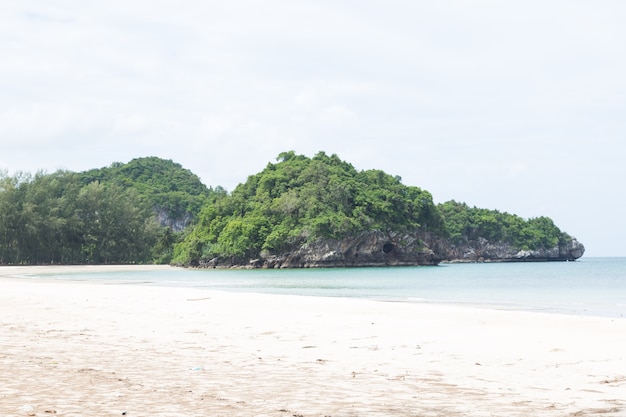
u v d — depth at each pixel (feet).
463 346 50.85
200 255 466.29
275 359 43.55
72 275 286.87
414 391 32.19
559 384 34.58
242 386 33.04
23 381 33.19
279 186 501.56
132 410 26.30
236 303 98.43
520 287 193.06
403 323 68.54
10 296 115.24
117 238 519.19
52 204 488.44
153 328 63.72
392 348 49.67
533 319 71.72
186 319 73.56
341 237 458.09
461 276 302.86
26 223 458.91
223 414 25.95
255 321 71.15
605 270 424.05
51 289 140.77
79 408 26.43
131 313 81.30
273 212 474.08
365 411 27.14
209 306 92.79
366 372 38.29
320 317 75.66
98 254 512.22
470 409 27.78
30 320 71.00
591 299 131.23
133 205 543.39
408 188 554.05
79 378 34.47
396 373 38.01
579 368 40.29
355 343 52.75
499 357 44.96
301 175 509.35
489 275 319.68
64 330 60.95
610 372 38.75
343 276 298.15
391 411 27.22
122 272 344.49
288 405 28.22
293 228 460.96
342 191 488.02
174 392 30.86
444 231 568.82
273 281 237.25
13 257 467.52
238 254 448.24
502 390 32.63
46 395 29.32
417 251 513.04
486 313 79.25
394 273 350.64
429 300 126.82
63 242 491.31
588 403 29.27
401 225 503.61
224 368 39.24
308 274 333.21
